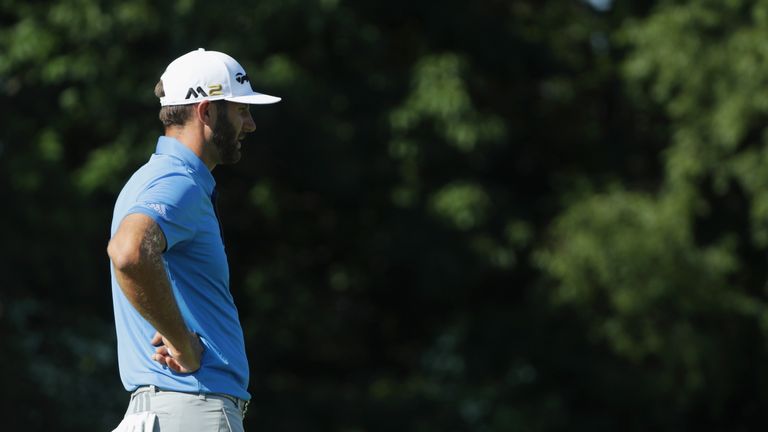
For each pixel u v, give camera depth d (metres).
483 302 60.97
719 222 59.31
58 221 49.47
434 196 55.25
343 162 55.12
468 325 59.66
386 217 57.34
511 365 59.03
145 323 13.97
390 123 54.19
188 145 14.20
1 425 47.88
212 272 14.02
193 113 14.21
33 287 51.00
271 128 53.09
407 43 58.69
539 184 63.19
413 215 56.22
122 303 14.25
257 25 52.12
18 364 48.59
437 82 54.19
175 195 13.42
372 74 55.91
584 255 55.12
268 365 60.25
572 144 63.56
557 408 57.16
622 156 64.00
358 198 57.59
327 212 59.19
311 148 54.34
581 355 58.44
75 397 49.97
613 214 56.50
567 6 63.88
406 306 62.19
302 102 52.28
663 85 57.03
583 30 62.78
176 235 13.34
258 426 56.62
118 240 12.88
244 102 14.35
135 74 51.66
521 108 61.88
